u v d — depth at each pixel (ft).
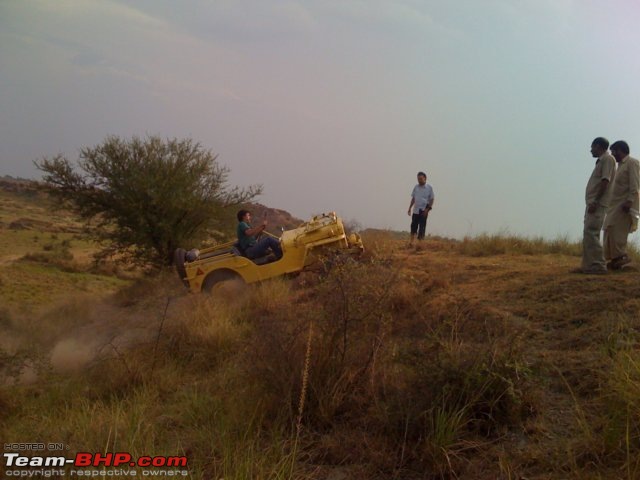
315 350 16.96
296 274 34.19
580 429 13.56
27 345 27.96
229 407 16.81
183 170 67.46
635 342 16.42
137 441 14.99
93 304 43.60
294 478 13.23
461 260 34.22
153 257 68.59
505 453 13.25
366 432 14.88
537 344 18.37
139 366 21.85
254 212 68.59
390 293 20.61
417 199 43.60
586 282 23.30
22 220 225.35
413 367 16.57
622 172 25.18
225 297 32.19
